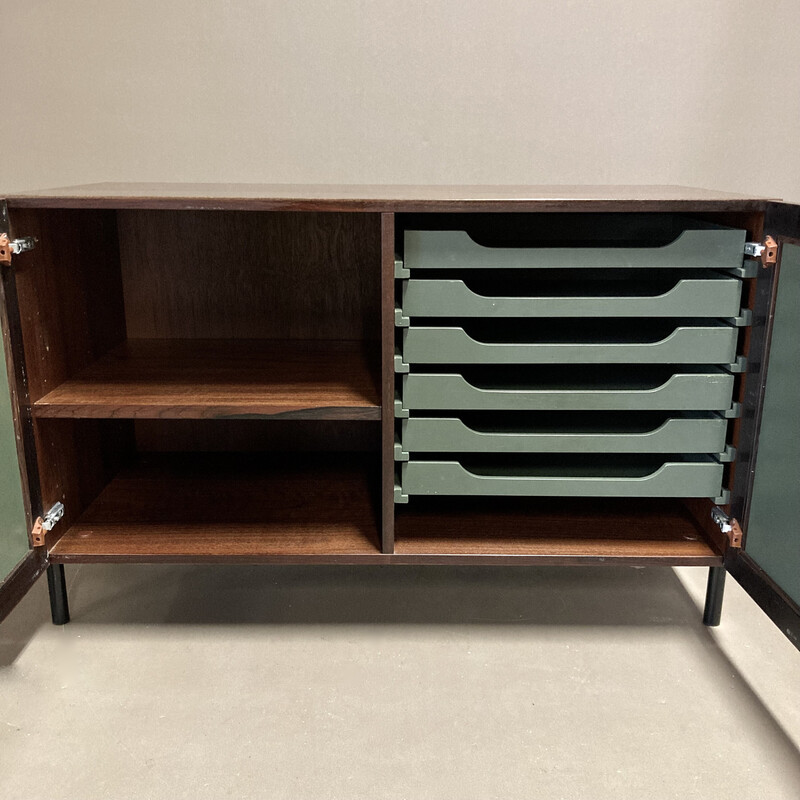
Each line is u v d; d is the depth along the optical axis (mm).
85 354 1416
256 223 1588
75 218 1367
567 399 1182
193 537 1314
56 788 979
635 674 1221
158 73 1603
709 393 1177
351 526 1358
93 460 1467
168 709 1127
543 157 1656
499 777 1001
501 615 1388
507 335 1279
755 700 1164
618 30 1593
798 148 1648
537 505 1444
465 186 1535
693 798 972
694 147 1650
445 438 1199
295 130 1635
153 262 1608
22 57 1591
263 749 1047
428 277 1479
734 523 1202
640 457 1358
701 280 1126
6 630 1328
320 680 1195
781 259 1055
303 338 1656
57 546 1279
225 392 1258
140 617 1371
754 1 1577
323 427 1714
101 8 1570
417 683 1189
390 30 1585
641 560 1256
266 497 1480
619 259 1122
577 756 1041
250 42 1590
